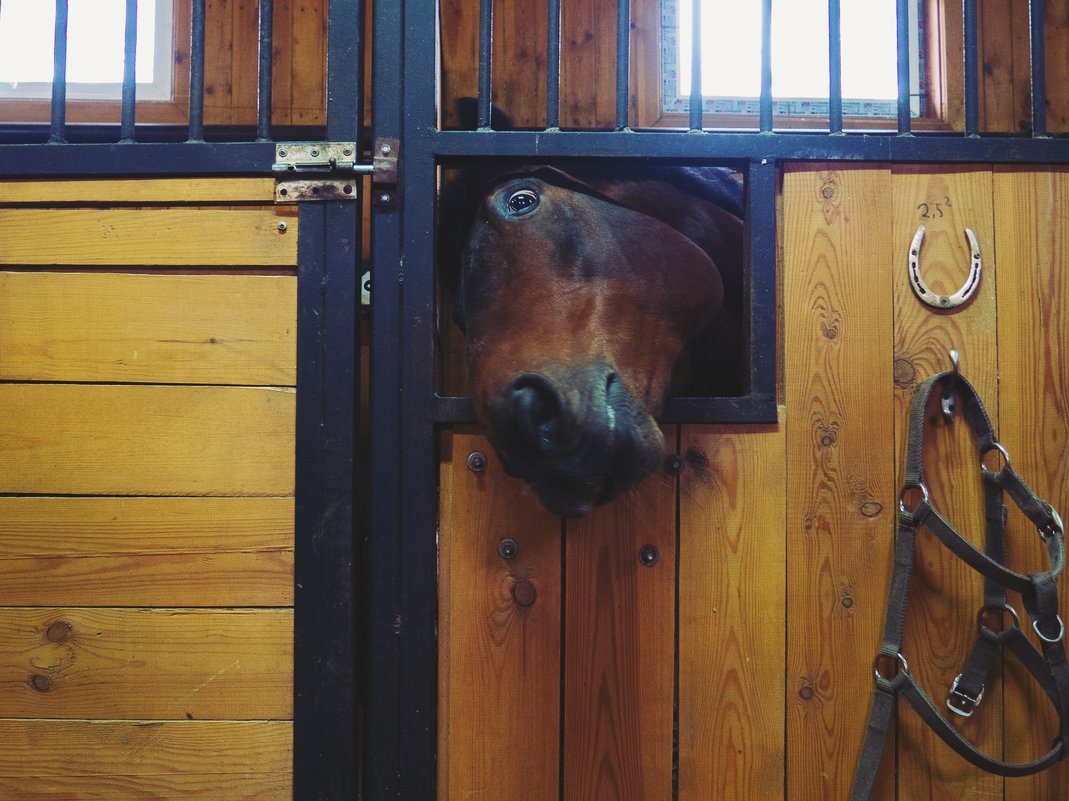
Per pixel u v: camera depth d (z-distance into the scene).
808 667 1.05
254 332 1.07
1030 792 1.05
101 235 1.08
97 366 1.07
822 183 1.09
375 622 1.04
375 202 1.07
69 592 1.05
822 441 1.07
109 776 1.04
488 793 1.04
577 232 0.95
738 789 1.05
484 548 1.06
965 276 1.09
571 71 1.82
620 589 1.05
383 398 1.06
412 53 1.09
